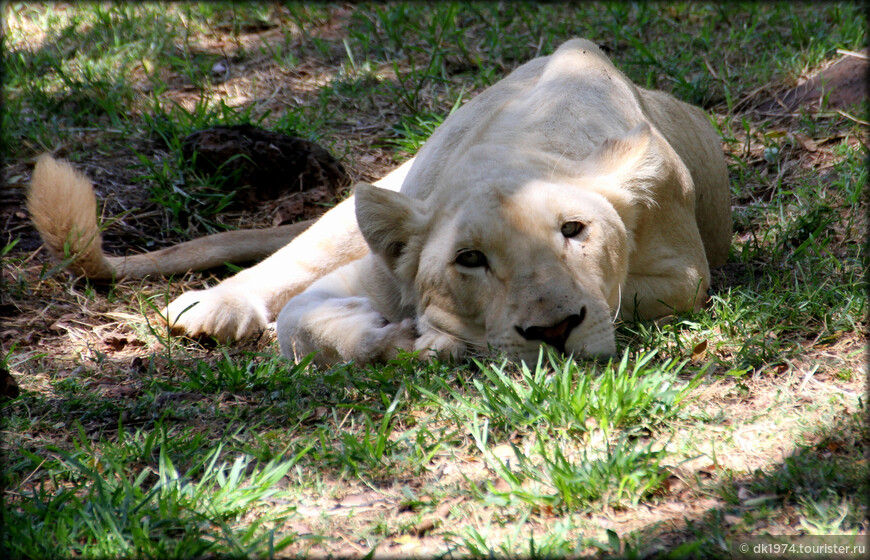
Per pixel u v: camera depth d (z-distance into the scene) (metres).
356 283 8.32
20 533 4.98
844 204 9.84
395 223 7.39
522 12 16.52
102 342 8.63
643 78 14.04
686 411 6.01
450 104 13.74
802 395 6.14
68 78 13.97
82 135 12.82
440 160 8.57
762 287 8.41
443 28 15.44
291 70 15.22
